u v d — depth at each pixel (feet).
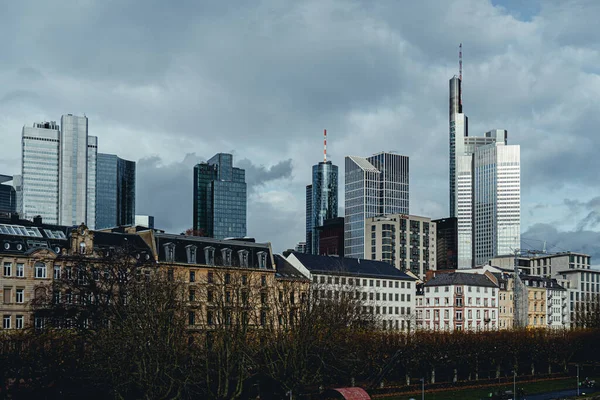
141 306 423.64
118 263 494.59
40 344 442.50
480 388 626.64
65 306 481.46
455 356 635.66
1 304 533.55
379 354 582.35
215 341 458.50
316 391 501.97
